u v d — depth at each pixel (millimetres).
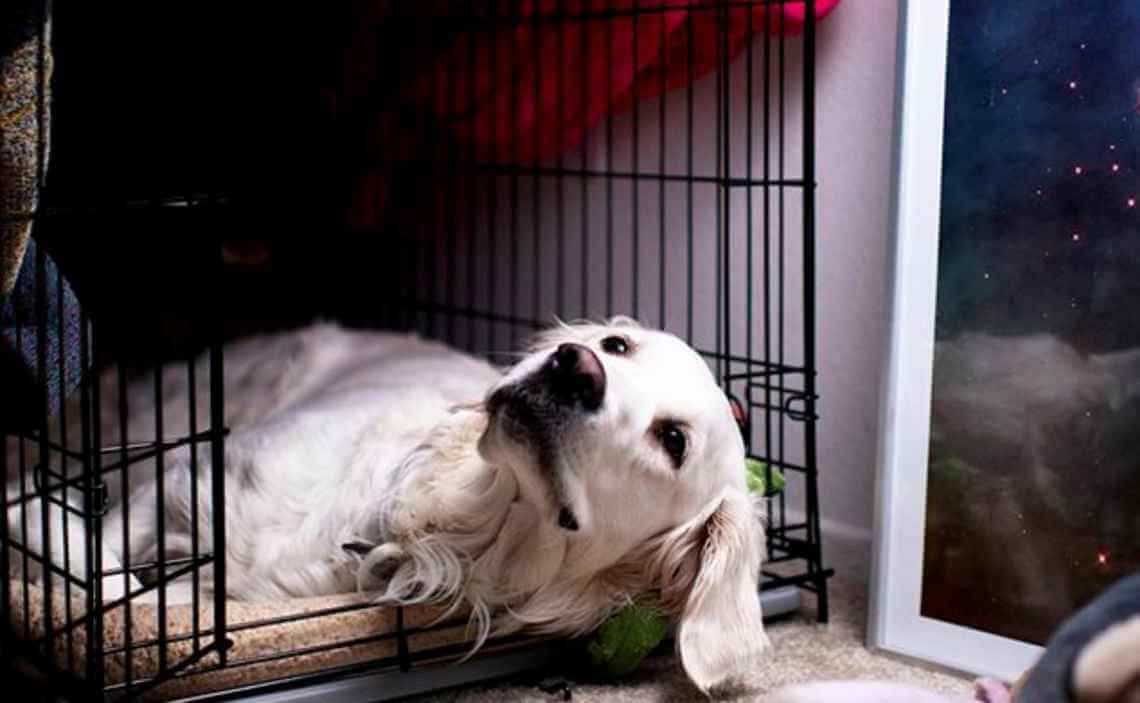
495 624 2156
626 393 2004
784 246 2818
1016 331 2166
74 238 2639
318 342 3010
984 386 2203
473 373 2793
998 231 2182
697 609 2133
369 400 2488
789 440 2857
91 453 1758
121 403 1794
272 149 3396
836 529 2781
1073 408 2113
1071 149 2104
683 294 3049
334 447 2359
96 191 3158
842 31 2676
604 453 1988
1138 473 2055
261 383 2938
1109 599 1509
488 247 3541
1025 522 2164
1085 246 2094
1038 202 2139
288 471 2324
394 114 3375
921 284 2264
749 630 2154
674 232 3045
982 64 2188
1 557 1980
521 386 1962
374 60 3277
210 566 2277
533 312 3443
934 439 2254
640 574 2182
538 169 3162
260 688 2000
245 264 3566
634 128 2949
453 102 3230
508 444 1972
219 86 3293
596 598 2184
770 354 2877
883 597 2311
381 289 3762
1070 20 2098
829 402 2781
